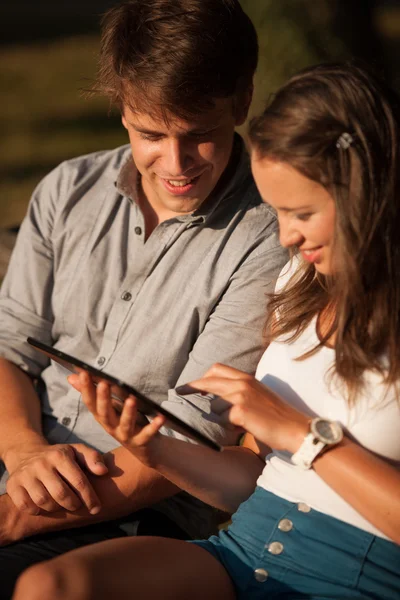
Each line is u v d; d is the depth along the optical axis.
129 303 2.96
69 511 2.67
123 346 2.94
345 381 2.28
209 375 2.38
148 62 2.63
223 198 2.91
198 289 2.89
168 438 2.52
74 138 11.45
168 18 2.67
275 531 2.32
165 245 2.93
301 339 2.49
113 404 2.34
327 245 2.26
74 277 3.08
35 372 3.17
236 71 2.73
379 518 2.17
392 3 18.69
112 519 2.78
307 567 2.26
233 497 2.59
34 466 2.67
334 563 2.24
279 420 2.27
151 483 2.69
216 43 2.67
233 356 2.82
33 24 20.70
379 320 2.26
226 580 2.32
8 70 16.22
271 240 2.89
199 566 2.30
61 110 13.15
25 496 2.65
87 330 3.05
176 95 2.62
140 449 2.40
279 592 2.27
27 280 3.19
